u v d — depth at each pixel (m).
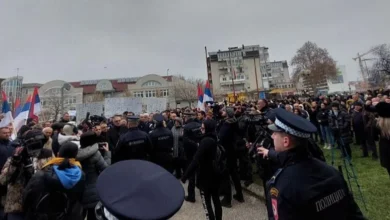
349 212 1.59
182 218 4.80
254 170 6.96
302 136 1.60
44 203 2.46
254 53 74.19
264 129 3.93
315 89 49.50
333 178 1.54
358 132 7.60
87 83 72.06
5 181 3.17
